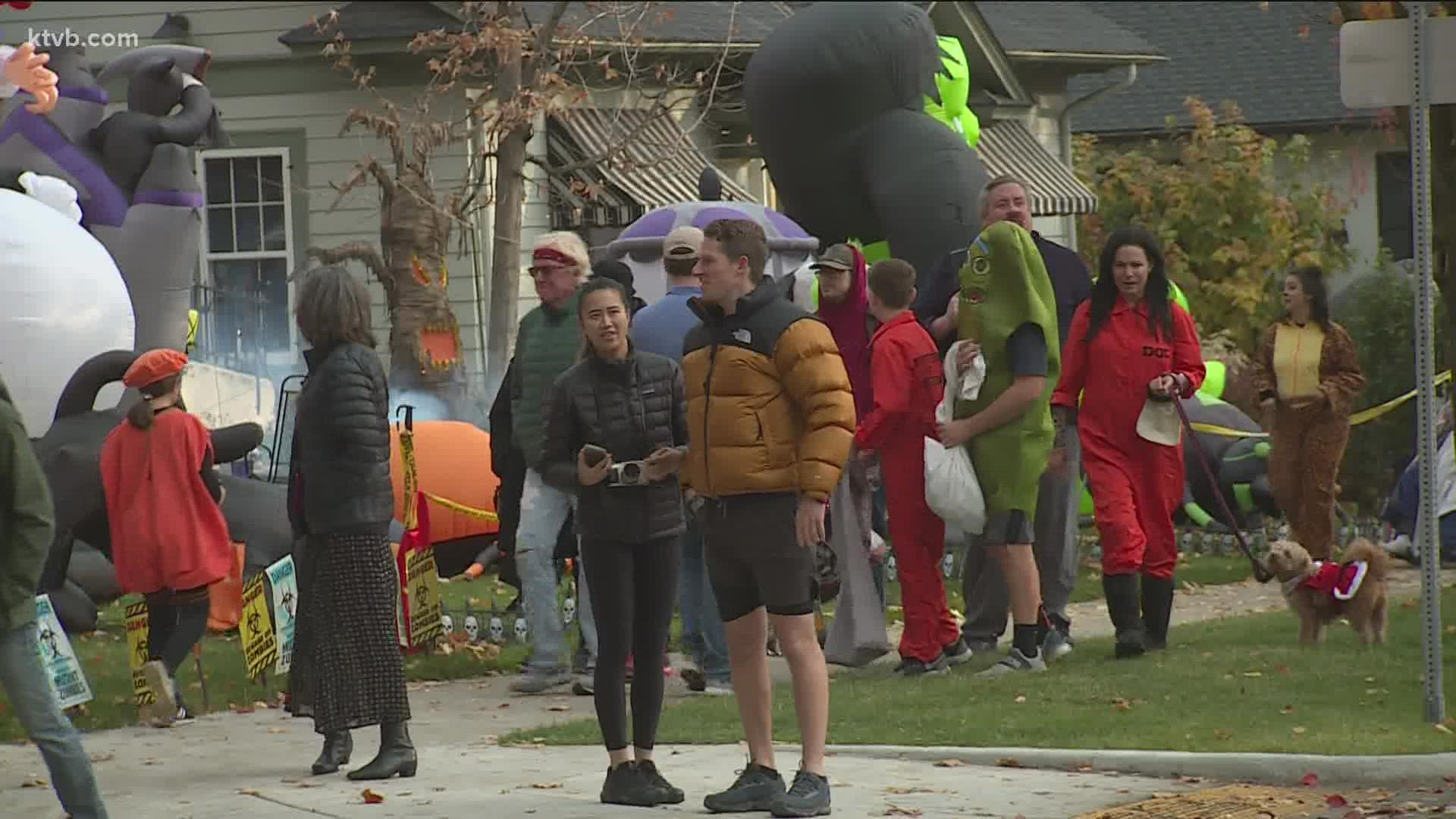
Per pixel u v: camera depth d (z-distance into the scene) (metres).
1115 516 31.42
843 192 49.03
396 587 24.27
